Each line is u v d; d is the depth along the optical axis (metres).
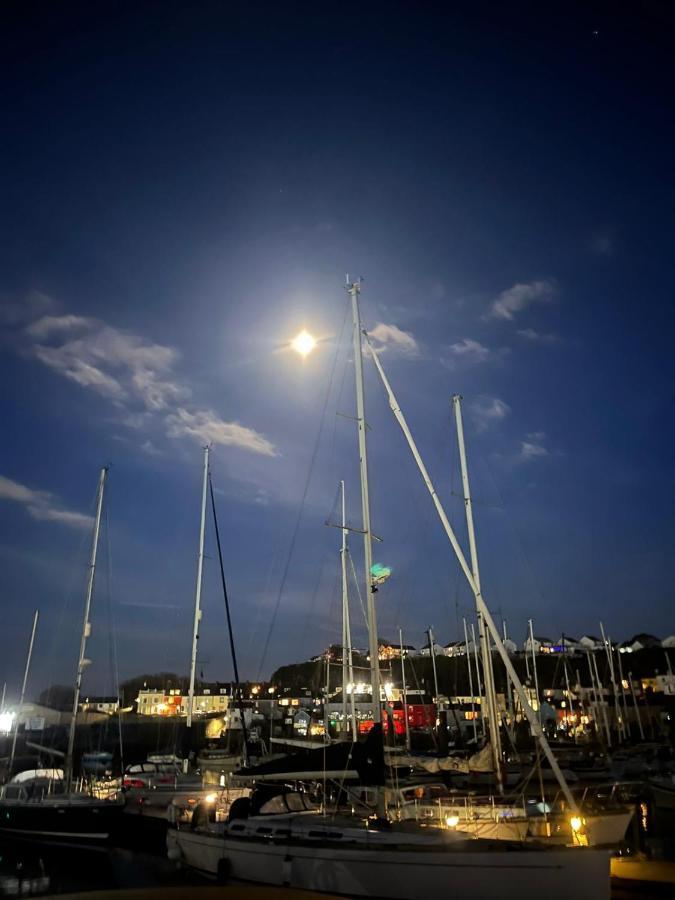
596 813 18.47
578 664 124.12
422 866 13.66
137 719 106.56
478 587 19.22
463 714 67.75
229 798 25.77
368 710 53.78
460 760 25.69
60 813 27.12
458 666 98.12
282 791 19.06
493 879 13.06
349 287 21.14
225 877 16.58
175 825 21.69
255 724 74.50
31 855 25.47
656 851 20.91
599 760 35.72
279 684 137.62
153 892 12.83
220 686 145.25
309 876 14.90
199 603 43.28
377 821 16.06
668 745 54.38
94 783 33.41
